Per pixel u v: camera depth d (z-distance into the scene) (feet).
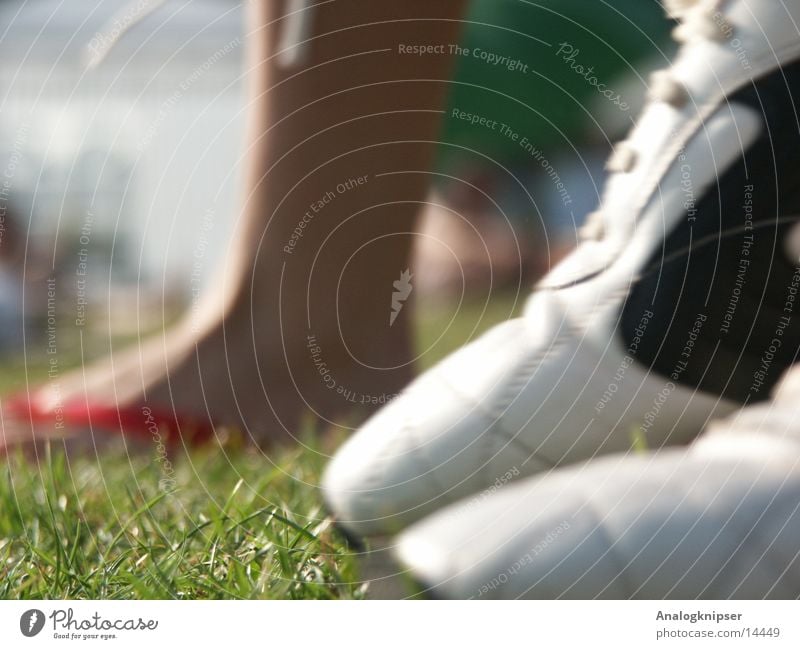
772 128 2.56
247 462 3.58
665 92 2.68
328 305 3.88
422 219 3.99
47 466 3.18
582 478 1.99
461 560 1.86
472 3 4.23
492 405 2.54
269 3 3.75
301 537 2.51
